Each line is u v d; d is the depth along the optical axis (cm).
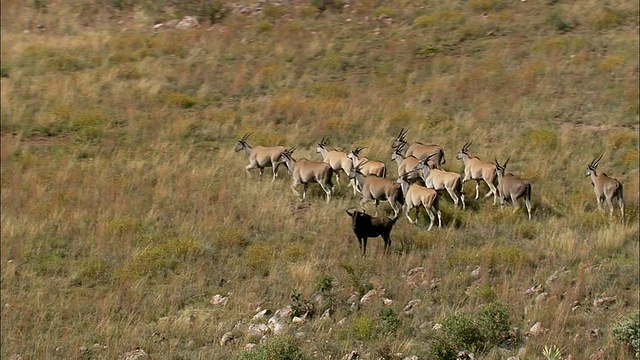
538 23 13338
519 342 5472
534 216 8038
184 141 10131
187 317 6081
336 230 7650
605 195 8025
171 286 6631
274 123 10669
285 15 14212
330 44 13050
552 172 9119
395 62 12481
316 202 8375
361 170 8431
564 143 9712
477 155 9481
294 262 7012
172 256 7119
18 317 6225
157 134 10312
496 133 10119
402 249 7231
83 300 6506
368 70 12312
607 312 5997
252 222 7844
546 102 10988
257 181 8869
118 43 13262
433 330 5634
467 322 5462
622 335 5359
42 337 5888
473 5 13962
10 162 9494
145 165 9325
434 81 11644
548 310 5888
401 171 8612
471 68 12094
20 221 7812
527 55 12425
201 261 7038
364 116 10556
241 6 14500
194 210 8100
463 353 5238
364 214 7044
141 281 6706
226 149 9831
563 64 11975
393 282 6556
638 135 9925
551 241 7300
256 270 6938
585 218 7856
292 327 5831
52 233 7681
